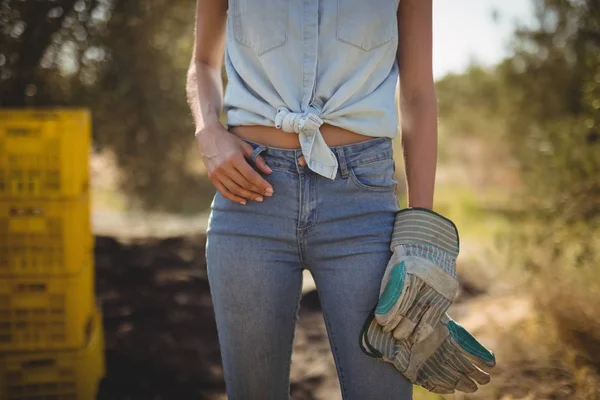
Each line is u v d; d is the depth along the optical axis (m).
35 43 5.30
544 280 3.50
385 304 1.47
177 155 6.78
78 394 2.94
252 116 1.61
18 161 2.80
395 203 1.63
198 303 4.39
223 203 1.62
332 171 1.54
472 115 8.80
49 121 2.79
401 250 1.54
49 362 2.95
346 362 1.58
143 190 7.25
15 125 2.78
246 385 1.64
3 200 2.81
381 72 1.60
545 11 6.77
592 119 4.41
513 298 4.08
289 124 1.53
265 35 1.57
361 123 1.56
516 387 2.87
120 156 6.57
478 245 5.65
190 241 5.76
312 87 1.56
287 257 1.58
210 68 1.81
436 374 1.58
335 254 1.56
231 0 1.65
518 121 7.44
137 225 6.81
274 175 1.56
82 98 5.71
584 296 3.32
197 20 1.81
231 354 1.63
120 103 5.96
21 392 2.91
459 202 7.23
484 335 3.55
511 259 4.22
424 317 1.52
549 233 3.99
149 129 6.21
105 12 5.76
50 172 2.83
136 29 5.86
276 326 1.60
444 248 1.56
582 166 4.23
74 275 2.90
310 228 1.55
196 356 3.64
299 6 1.56
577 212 4.12
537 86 7.10
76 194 2.85
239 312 1.59
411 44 1.65
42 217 2.84
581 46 6.42
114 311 4.19
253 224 1.58
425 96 1.65
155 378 3.37
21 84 5.34
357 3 1.55
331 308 1.58
